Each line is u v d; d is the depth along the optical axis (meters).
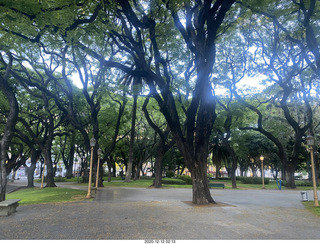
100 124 28.53
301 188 26.34
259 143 36.94
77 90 26.78
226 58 22.62
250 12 16.19
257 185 31.97
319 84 22.89
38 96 22.27
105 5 9.21
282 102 24.14
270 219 8.48
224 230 6.78
